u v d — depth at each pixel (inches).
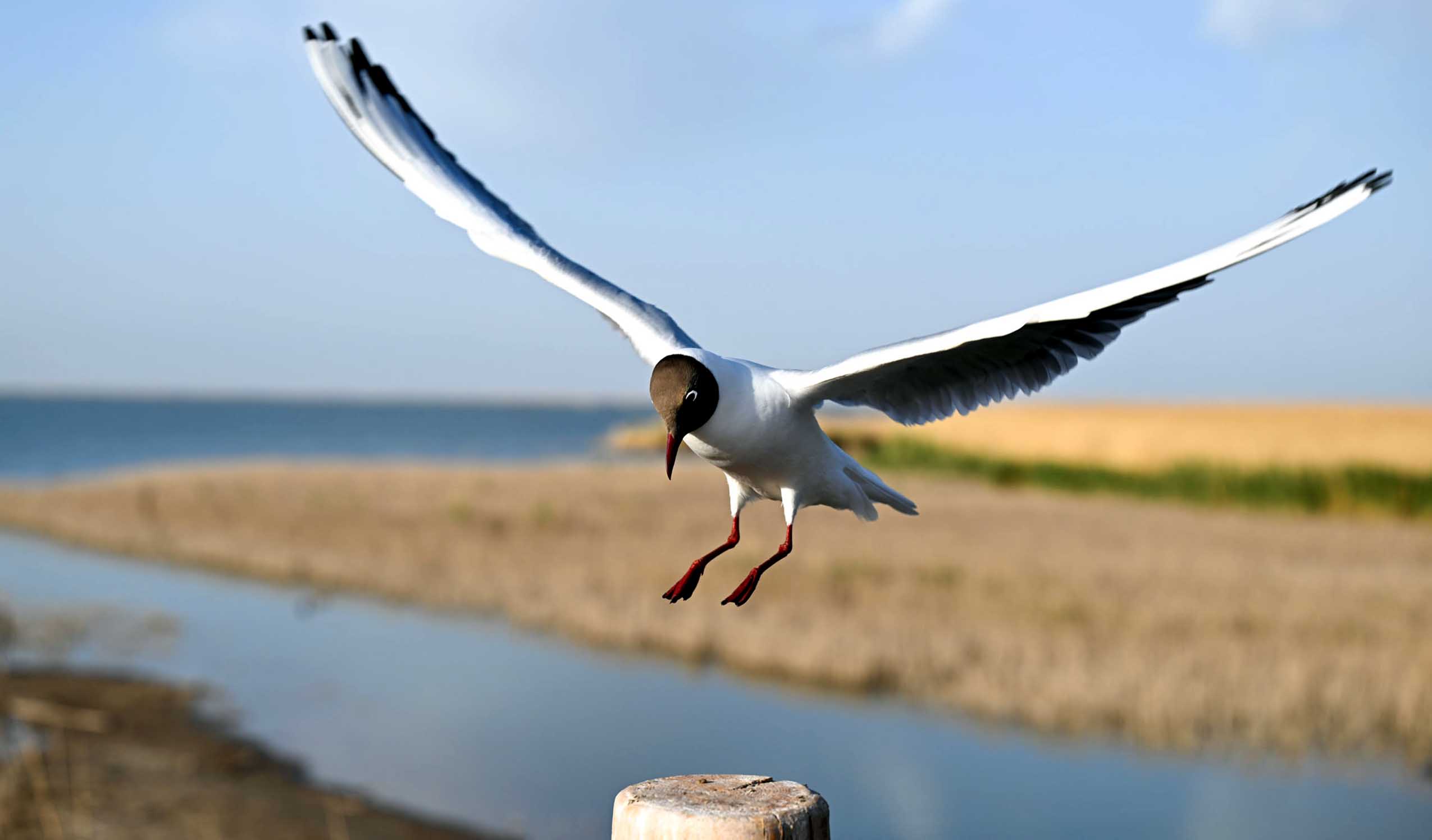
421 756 420.5
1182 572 708.0
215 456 2915.8
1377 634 528.1
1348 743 405.1
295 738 441.4
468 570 745.0
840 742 429.1
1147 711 427.8
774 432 150.2
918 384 168.6
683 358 147.5
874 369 145.3
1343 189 117.3
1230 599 613.3
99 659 562.9
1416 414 2256.4
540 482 1408.7
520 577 709.9
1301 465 1403.8
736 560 743.7
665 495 1232.2
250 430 5310.0
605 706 477.7
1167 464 1545.3
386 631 622.8
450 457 2906.0
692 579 165.5
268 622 646.5
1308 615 566.6
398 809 372.5
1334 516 1233.4
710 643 559.8
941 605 606.5
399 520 984.3
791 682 510.9
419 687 510.0
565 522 967.0
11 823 339.9
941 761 404.2
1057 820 349.4
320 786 391.2
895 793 374.3
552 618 618.8
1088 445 1803.6
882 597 628.1
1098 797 369.4
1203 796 365.4
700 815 99.2
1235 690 439.8
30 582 778.2
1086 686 448.1
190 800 370.3
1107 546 845.2
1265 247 119.8
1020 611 589.9
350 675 532.1
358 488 1294.3
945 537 896.3
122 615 661.9
